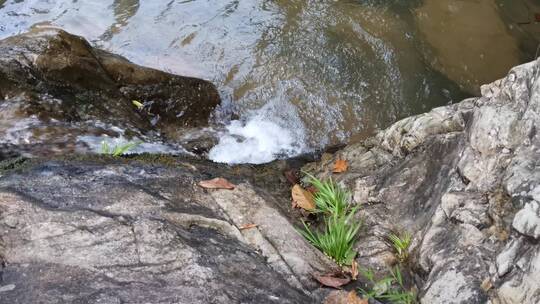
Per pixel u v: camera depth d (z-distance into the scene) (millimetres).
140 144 3402
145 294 2488
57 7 4293
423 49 4047
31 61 3408
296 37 4078
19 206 2701
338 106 3773
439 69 3951
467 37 4129
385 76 3896
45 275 2512
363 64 3947
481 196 2711
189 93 3701
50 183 2848
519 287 2457
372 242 2898
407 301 2656
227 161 3518
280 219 2900
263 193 3090
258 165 3459
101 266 2553
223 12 4254
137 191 2855
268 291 2588
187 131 3643
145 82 3621
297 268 2723
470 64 3982
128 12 4270
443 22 4207
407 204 2984
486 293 2523
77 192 2814
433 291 2607
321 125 3715
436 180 2930
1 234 2609
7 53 3410
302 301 2598
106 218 2701
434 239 2738
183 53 4039
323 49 4008
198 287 2525
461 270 2596
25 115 3297
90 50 3559
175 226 2727
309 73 3900
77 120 3391
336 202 3051
